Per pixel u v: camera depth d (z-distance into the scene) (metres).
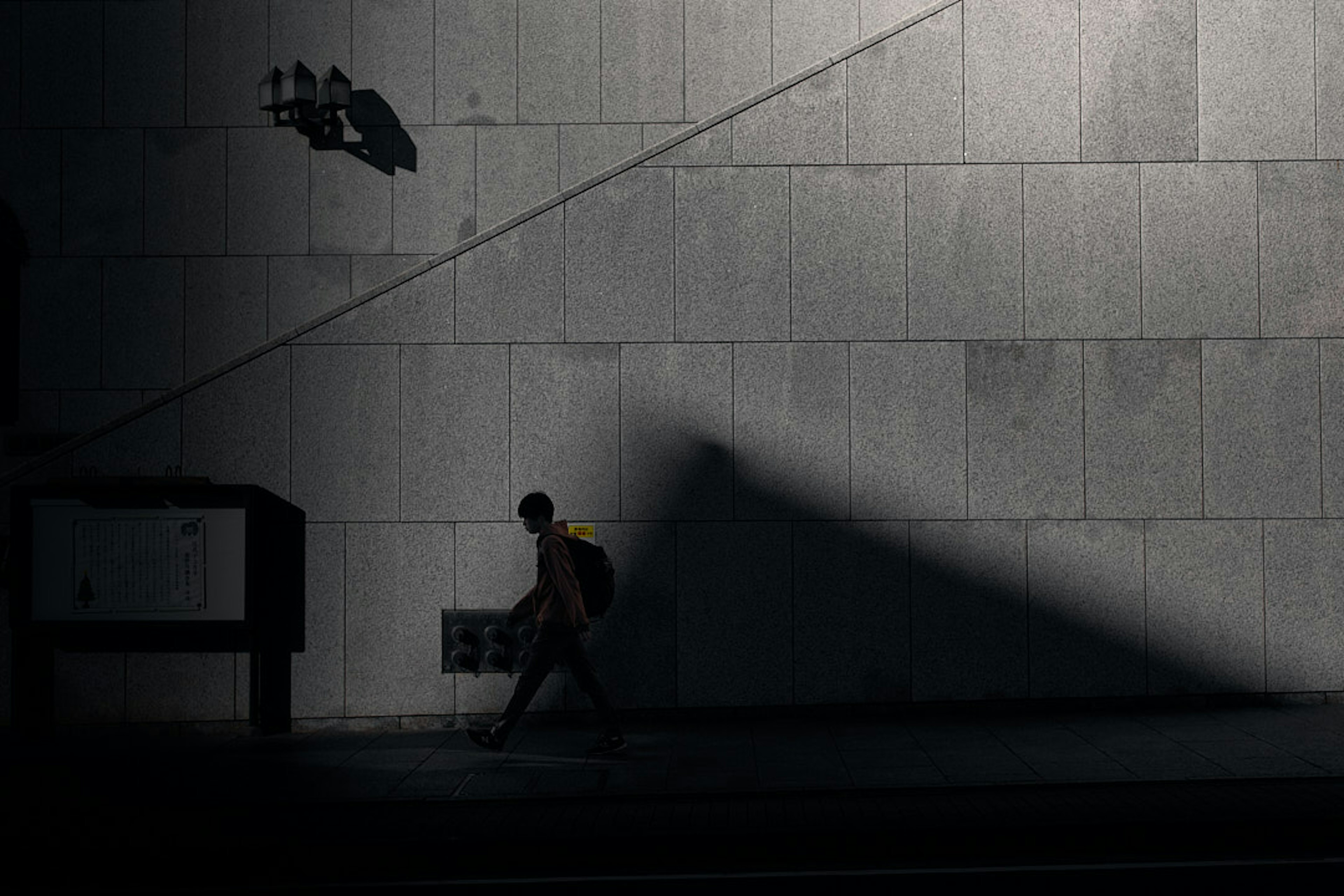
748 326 11.02
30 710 10.55
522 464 10.91
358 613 10.78
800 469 10.96
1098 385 10.98
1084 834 6.93
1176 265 11.04
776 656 10.85
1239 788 7.87
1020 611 10.88
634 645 10.85
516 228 11.04
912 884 6.18
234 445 10.83
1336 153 11.09
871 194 11.09
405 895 6.17
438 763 9.05
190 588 10.36
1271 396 10.98
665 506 10.93
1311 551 10.91
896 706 10.84
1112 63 11.13
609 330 11.00
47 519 10.33
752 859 6.83
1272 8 11.14
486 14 14.15
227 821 7.53
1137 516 10.92
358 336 10.92
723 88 14.10
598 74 14.13
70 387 13.84
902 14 14.09
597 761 9.05
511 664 10.75
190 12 14.10
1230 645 10.88
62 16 14.07
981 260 11.05
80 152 13.99
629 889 6.20
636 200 11.08
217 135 14.04
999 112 11.11
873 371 11.00
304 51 14.12
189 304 13.95
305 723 10.71
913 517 10.94
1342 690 10.88
